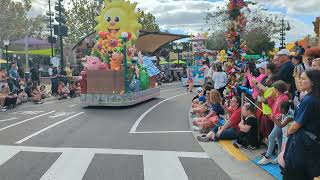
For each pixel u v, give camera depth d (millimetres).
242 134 8883
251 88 10570
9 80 19094
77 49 28016
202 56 34938
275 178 6719
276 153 7684
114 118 14156
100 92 17562
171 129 11695
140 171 7211
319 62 6301
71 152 8703
